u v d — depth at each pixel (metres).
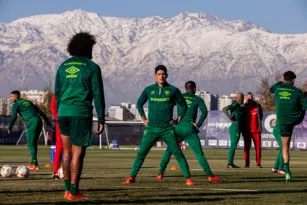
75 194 14.80
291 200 15.20
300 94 20.70
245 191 17.03
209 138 68.44
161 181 20.06
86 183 19.06
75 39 14.91
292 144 65.00
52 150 31.25
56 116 20.67
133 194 15.95
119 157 41.19
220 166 30.59
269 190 17.39
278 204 14.48
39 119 26.39
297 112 20.67
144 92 19.34
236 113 29.34
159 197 15.38
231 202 14.70
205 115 20.89
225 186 18.48
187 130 20.61
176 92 19.17
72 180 14.75
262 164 33.25
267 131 66.06
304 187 18.38
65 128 14.87
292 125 20.70
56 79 14.91
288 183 19.83
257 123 29.61
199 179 21.08
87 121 14.71
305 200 15.24
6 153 48.12
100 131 14.77
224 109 29.20
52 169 26.36
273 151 60.19
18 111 26.44
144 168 27.41
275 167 25.12
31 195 15.55
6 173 21.22
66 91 14.71
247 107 29.69
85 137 14.70
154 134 19.03
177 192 16.58
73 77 14.67
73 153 14.75
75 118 14.63
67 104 14.70
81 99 14.67
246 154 29.83
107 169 26.33
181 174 23.30
